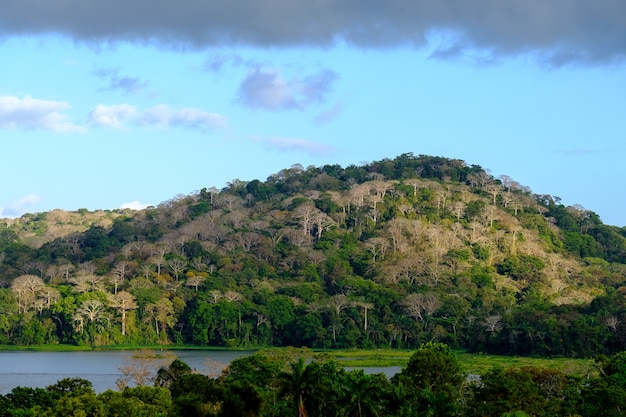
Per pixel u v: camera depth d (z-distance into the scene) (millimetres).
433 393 119875
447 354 145125
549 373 145125
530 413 121188
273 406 110250
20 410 114875
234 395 92562
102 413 109750
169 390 126500
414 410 107750
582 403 125938
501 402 118750
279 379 113500
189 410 99312
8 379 189375
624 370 149375
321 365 131625
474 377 177375
